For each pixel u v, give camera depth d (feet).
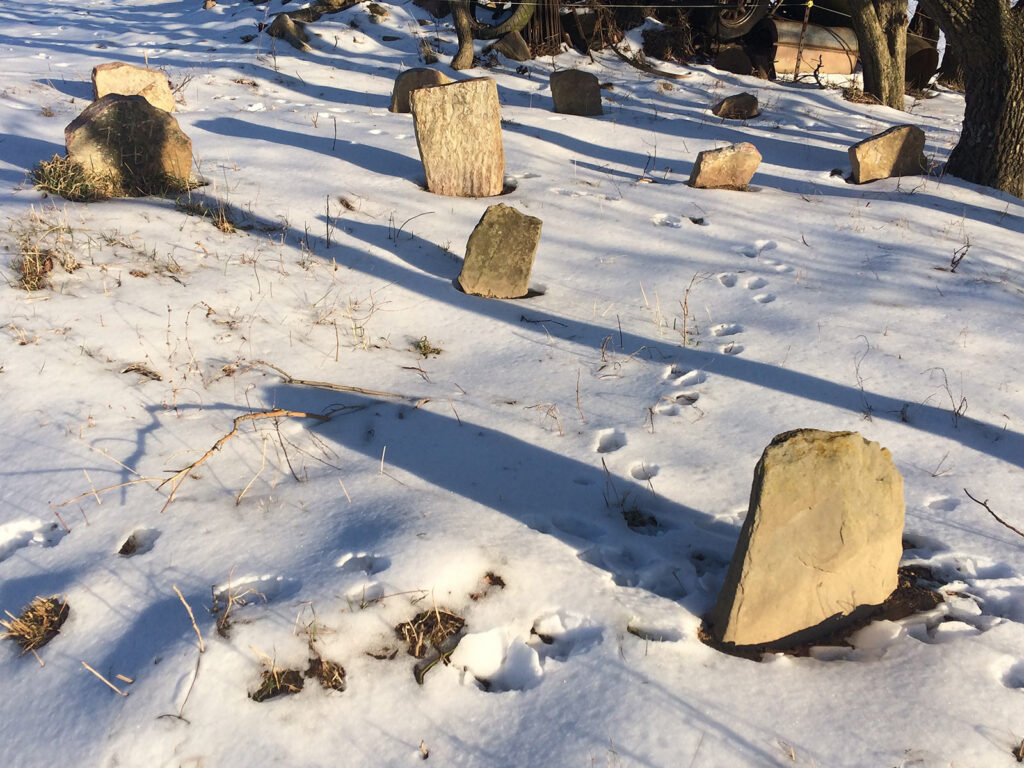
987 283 19.95
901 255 21.81
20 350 15.11
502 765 8.27
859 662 9.54
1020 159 28.45
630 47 47.32
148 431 13.35
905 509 12.06
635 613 10.05
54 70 38.42
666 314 18.63
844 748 8.41
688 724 8.64
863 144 28.86
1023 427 14.14
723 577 10.81
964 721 8.68
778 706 8.89
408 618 9.78
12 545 11.16
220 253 19.86
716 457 13.25
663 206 25.54
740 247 22.54
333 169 26.50
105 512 11.48
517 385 15.55
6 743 8.41
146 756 8.21
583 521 11.80
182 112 32.83
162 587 10.17
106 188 22.33
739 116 38.47
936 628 10.08
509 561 10.66
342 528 11.18
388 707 8.82
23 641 9.58
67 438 13.01
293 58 43.06
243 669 9.04
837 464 9.43
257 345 16.37
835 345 16.87
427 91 24.32
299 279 19.12
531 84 41.65
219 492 12.00
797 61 47.09
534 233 18.99
